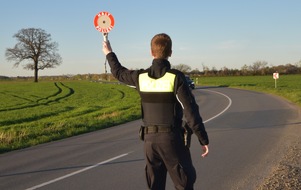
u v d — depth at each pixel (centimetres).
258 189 583
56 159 873
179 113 369
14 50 9788
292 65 9994
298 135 1095
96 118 1802
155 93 364
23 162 851
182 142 368
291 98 2623
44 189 630
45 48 9950
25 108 2808
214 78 8712
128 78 387
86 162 826
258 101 2469
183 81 361
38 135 1297
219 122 1448
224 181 639
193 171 379
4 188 641
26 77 12962
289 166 718
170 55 379
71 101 3488
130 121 1670
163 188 389
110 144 1054
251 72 9725
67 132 1318
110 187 628
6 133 1316
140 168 754
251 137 1080
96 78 12050
